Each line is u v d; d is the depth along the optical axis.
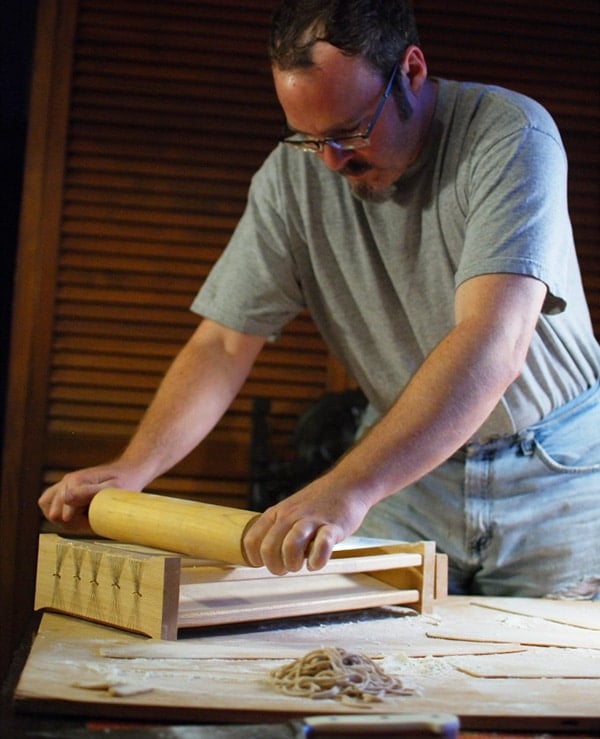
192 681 1.02
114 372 2.73
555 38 2.82
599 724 0.95
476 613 1.47
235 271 1.78
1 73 2.81
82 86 2.71
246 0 2.76
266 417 2.74
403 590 1.44
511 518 1.67
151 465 1.61
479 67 2.80
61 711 0.93
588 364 1.72
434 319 1.64
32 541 2.65
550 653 1.23
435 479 1.72
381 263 1.68
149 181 2.74
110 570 1.27
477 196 1.48
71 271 2.71
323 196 1.69
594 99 2.83
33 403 2.67
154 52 2.73
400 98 1.50
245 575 1.36
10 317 2.85
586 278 2.83
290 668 1.04
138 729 0.87
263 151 2.77
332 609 1.34
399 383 1.74
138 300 2.72
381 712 0.94
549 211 1.45
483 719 0.94
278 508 1.22
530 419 1.66
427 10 2.79
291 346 2.77
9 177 2.83
